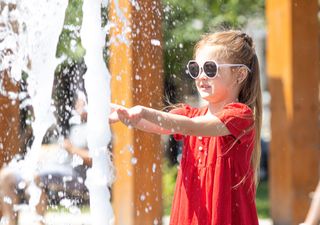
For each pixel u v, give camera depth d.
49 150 7.83
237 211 4.68
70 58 6.83
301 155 8.95
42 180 7.64
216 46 4.91
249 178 4.78
